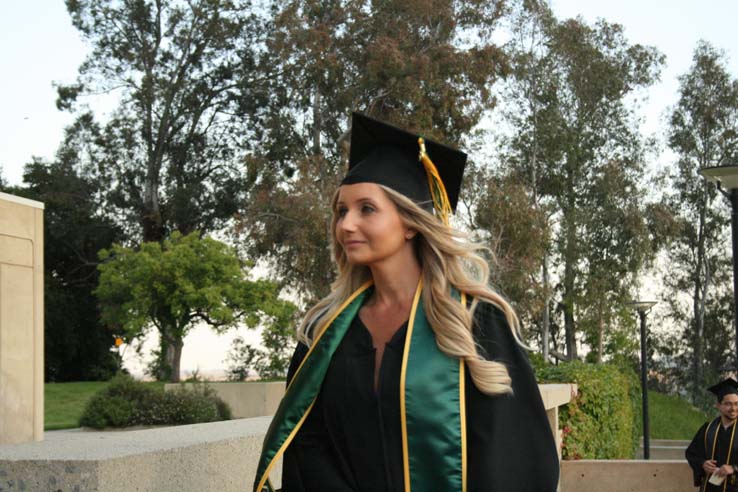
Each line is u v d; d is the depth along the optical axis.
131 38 42.16
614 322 36.53
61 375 42.72
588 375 11.78
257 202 31.83
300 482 2.08
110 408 12.21
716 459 9.05
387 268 2.17
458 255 2.14
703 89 43.00
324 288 30.39
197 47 42.16
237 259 29.27
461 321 2.04
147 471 2.45
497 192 31.11
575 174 38.56
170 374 35.62
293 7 34.03
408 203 2.13
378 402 2.02
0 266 6.43
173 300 28.02
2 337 6.39
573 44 38.41
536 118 37.75
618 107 38.97
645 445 19.47
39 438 6.79
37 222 6.91
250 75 42.25
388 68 31.39
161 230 42.75
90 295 43.16
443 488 1.92
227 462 2.87
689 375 43.88
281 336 29.11
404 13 33.53
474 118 33.12
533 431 1.97
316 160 31.83
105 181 42.75
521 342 2.09
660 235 37.84
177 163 42.84
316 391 2.10
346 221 2.14
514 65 37.75
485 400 1.96
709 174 11.04
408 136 2.23
